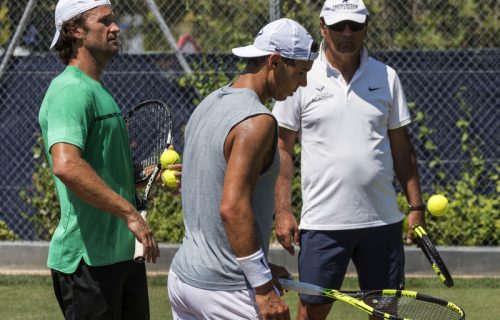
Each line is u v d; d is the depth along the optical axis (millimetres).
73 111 13281
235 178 11227
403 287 17172
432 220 28109
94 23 13898
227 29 29875
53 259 14000
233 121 11477
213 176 11727
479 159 28188
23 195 29391
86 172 13016
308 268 17000
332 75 16734
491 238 28000
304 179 17016
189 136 12312
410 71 28391
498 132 28188
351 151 16641
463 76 28234
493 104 28188
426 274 27125
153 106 16750
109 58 14258
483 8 29844
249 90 12000
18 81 29453
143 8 30234
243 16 29672
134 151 16797
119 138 14047
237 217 11188
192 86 29016
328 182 16703
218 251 11758
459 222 28016
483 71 28172
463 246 27891
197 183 11953
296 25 12195
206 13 30016
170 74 29125
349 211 16688
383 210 16828
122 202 13141
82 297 13852
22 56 29422
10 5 29594
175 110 29125
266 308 11430
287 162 16984
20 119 29422
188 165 12211
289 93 12398
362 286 17172
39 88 29391
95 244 13758
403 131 17328
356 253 17141
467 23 29844
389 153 17000
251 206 11555
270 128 11438
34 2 29266
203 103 12352
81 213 13703
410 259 27094
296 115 16891
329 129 16688
